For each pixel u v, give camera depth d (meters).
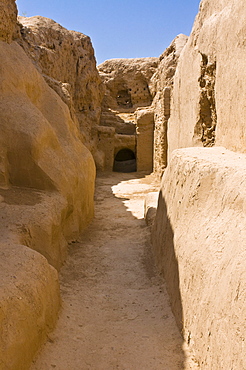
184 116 7.78
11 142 5.73
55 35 16.45
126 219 8.85
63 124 7.50
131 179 16.97
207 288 3.09
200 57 6.24
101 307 4.39
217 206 3.49
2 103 5.97
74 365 3.24
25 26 15.03
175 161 5.21
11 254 3.68
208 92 6.00
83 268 5.61
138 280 5.24
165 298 4.52
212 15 5.86
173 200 5.02
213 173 3.74
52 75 15.02
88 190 7.77
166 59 15.10
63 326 3.78
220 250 3.06
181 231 4.28
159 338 3.67
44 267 3.78
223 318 2.66
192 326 3.37
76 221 6.79
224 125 5.26
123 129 21.39
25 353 2.97
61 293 4.61
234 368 2.39
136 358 3.36
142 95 23.95
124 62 24.44
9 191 5.54
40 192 5.74
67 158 6.71
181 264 4.00
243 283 2.46
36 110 6.35
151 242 6.71
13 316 2.89
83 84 18.56
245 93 4.37
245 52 4.34
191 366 3.14
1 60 6.34
